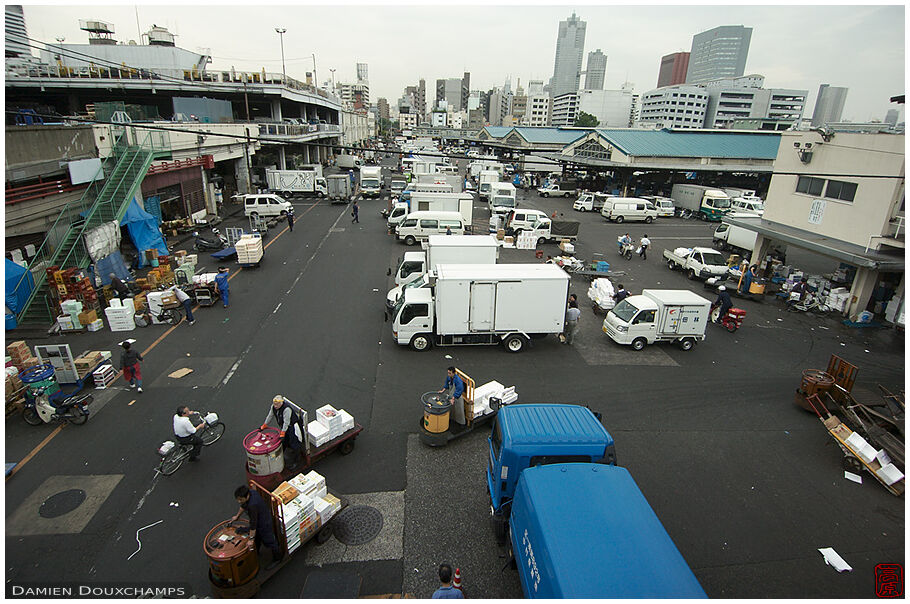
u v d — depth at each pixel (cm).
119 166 2338
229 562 670
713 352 1603
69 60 5384
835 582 757
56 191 1948
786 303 2114
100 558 766
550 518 602
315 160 7306
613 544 566
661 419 1195
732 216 2664
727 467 1023
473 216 4144
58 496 894
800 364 1527
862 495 952
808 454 1074
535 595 588
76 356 1434
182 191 3133
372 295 2034
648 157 4781
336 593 707
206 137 3431
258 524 699
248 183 4228
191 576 738
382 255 2697
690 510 900
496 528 785
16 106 3259
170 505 878
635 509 622
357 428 1030
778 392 1342
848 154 1958
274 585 723
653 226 3978
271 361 1439
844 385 1221
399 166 7275
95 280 1842
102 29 5791
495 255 1947
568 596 502
